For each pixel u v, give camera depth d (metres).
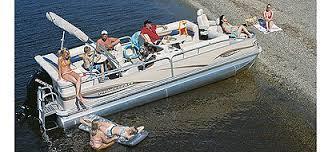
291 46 15.19
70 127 11.45
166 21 18.44
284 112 12.00
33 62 14.66
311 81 13.22
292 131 11.21
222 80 13.65
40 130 11.41
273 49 15.08
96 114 11.76
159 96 12.62
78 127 11.51
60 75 11.37
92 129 10.62
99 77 11.74
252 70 14.12
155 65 12.46
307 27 16.38
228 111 12.19
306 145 10.66
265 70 14.02
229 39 13.48
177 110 12.33
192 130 11.43
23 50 15.50
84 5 19.84
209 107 12.42
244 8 18.94
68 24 12.07
